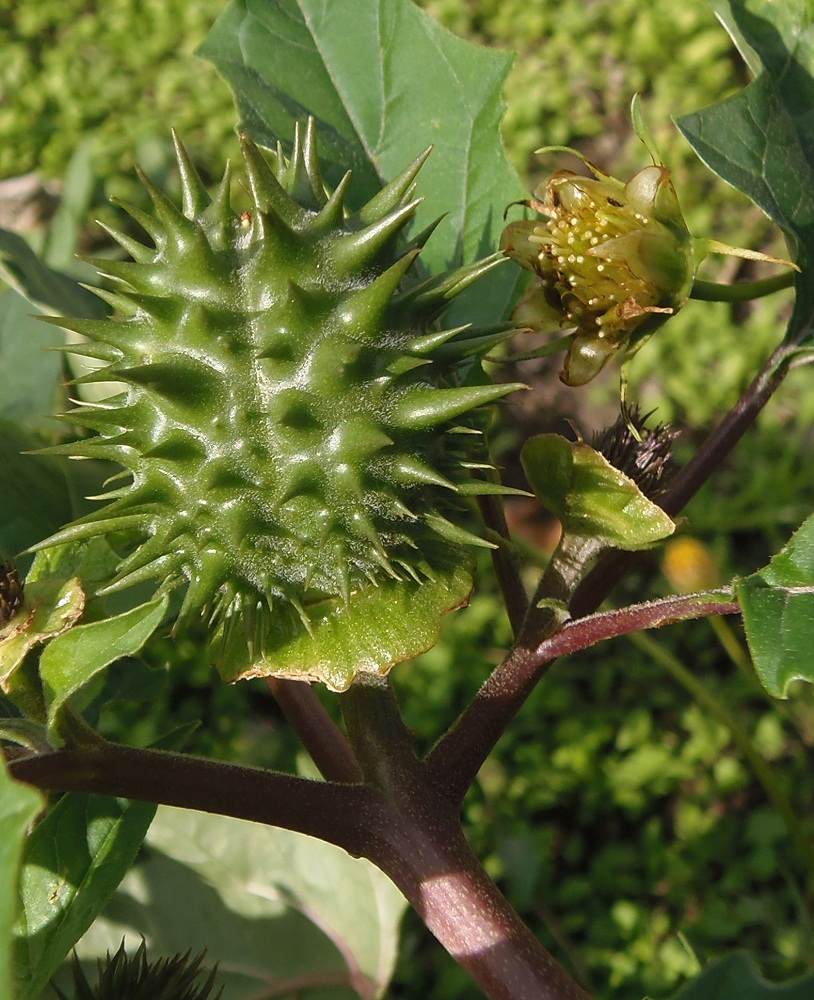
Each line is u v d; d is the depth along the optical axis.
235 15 0.33
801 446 0.57
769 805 0.50
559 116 0.67
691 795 0.50
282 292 0.27
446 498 0.28
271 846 0.35
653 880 0.48
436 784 0.28
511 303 0.33
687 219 0.62
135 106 0.72
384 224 0.27
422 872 0.28
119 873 0.29
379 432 0.27
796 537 0.28
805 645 0.27
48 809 0.32
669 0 0.69
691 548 0.54
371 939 0.35
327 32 0.34
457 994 0.45
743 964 0.27
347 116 0.34
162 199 0.27
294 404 0.27
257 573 0.28
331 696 0.47
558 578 0.29
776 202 0.30
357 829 0.28
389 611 0.29
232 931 0.35
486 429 0.30
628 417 0.30
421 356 0.27
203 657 0.52
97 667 0.27
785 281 0.30
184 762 0.28
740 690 0.52
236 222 0.27
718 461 0.30
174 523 0.28
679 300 0.30
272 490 0.27
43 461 0.34
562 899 0.48
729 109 0.30
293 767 0.49
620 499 0.28
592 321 0.30
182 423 0.27
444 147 0.33
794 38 0.31
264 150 0.33
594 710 0.52
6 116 0.71
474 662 0.53
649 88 0.68
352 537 0.28
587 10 0.70
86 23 0.75
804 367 0.59
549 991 0.28
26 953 0.29
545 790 0.50
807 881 0.47
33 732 0.28
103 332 0.27
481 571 0.55
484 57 0.33
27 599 0.28
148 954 0.35
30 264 0.36
